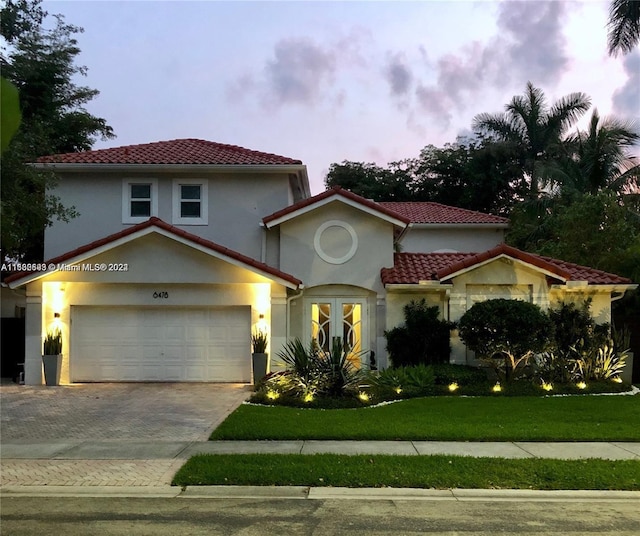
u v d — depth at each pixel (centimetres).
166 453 941
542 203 2719
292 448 962
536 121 3709
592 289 1711
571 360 1590
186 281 1686
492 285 1725
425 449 953
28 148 1435
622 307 2030
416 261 1902
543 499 736
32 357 1684
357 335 1828
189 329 1730
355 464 856
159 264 1689
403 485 775
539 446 975
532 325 1479
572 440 1005
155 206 1928
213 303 1709
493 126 3803
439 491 762
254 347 1669
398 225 1817
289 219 1812
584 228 2097
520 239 2606
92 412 1277
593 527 633
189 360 1723
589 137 2930
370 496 748
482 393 1440
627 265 1981
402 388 1469
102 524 645
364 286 1816
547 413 1205
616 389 1502
